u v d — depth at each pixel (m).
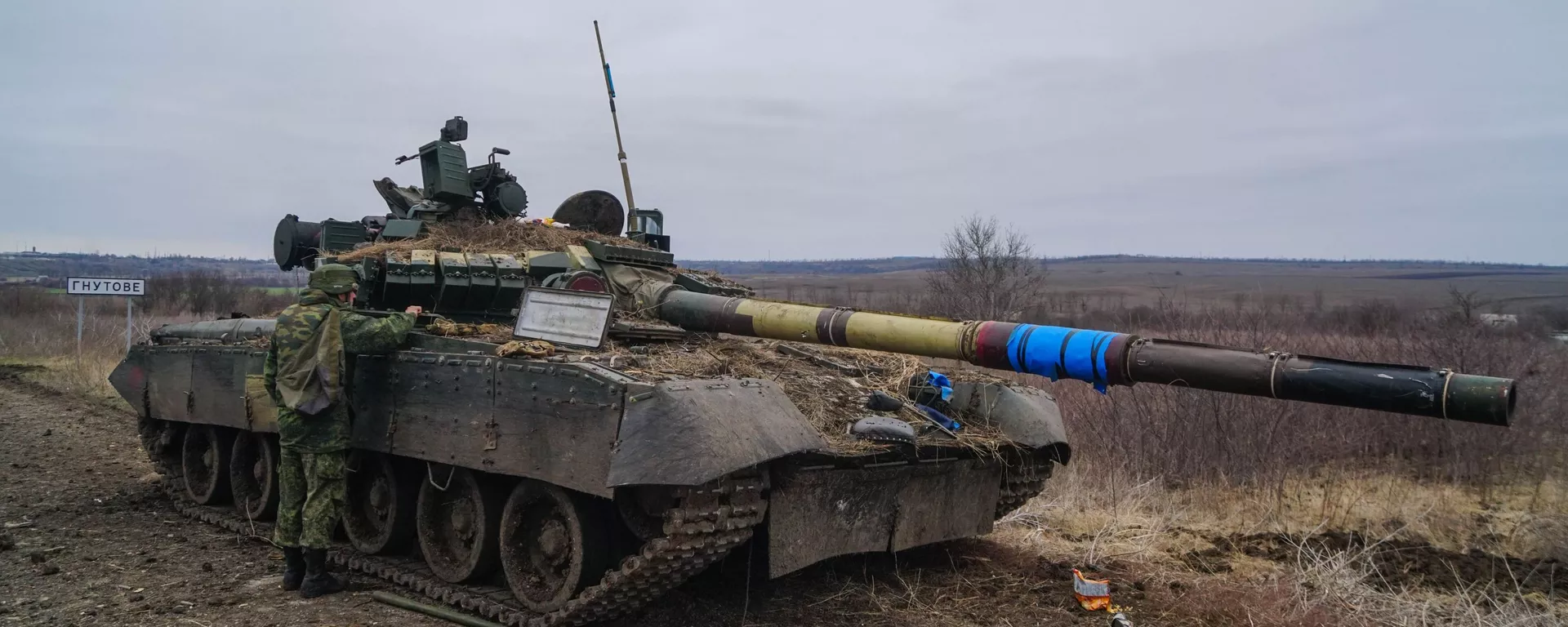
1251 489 9.66
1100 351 5.30
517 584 6.49
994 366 5.82
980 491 7.60
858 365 8.04
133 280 18.52
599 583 5.98
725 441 5.32
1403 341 11.62
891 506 6.86
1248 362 4.84
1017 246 19.30
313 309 6.94
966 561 7.83
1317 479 10.26
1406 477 10.34
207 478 9.51
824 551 6.41
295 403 6.68
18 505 9.44
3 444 12.63
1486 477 9.97
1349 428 10.62
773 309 6.98
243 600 6.77
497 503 6.85
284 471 6.97
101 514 9.26
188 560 7.74
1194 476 9.97
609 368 5.88
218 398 8.79
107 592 6.84
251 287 35.88
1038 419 7.39
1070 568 7.59
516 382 6.17
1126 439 10.60
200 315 30.02
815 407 6.69
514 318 8.42
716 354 7.24
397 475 7.54
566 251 8.71
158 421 10.24
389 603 6.83
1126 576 7.42
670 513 5.41
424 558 7.68
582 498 6.12
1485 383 4.21
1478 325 11.46
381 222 10.02
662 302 7.89
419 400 6.91
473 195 9.76
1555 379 11.18
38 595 6.71
